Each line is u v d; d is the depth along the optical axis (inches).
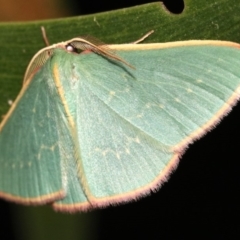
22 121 3.5
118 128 3.6
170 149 3.5
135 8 3.8
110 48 3.5
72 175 3.6
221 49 3.4
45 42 3.8
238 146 3.9
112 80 3.5
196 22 3.7
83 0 4.1
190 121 3.5
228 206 4.0
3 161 3.5
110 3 4.0
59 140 3.6
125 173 3.6
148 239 4.0
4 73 3.8
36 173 3.5
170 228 4.0
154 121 3.5
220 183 3.9
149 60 3.5
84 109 3.6
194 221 4.0
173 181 4.0
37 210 3.9
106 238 4.0
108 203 3.6
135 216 4.0
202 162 3.9
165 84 3.5
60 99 3.5
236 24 3.7
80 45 3.6
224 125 3.8
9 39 3.8
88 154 3.6
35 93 3.5
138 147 3.6
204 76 3.5
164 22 3.7
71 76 3.5
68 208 3.6
